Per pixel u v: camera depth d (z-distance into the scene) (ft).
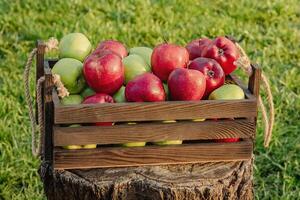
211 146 5.54
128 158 5.47
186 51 5.86
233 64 5.98
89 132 5.35
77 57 5.96
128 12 11.98
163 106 5.38
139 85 5.51
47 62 5.91
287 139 8.64
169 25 11.69
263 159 8.33
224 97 5.61
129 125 5.38
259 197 7.87
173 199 5.43
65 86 5.70
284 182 7.94
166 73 5.78
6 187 7.80
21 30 11.25
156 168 5.55
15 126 8.59
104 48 6.06
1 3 12.09
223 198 5.56
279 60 10.63
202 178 5.50
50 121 5.45
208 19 11.97
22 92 9.20
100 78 5.60
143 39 11.06
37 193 7.70
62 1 12.14
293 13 12.69
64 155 5.38
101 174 5.49
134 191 5.47
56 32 10.98
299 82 9.80
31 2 12.09
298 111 9.17
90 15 11.72
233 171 5.58
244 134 5.52
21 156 8.15
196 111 5.42
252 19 12.31
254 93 5.64
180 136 5.47
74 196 5.49
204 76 5.64
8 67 9.99
